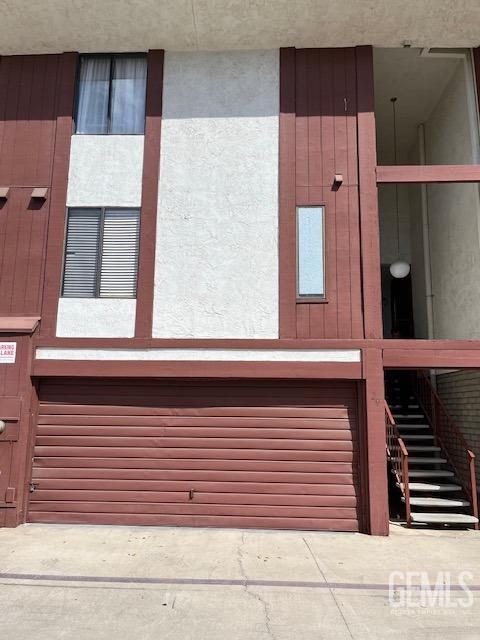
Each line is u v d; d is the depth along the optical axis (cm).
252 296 844
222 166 884
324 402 827
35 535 735
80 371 825
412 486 841
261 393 833
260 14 851
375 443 786
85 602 497
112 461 820
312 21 861
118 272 866
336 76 904
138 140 904
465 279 973
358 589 536
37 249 872
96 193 888
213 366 819
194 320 841
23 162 902
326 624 454
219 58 920
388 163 1372
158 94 911
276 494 803
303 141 886
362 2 827
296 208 866
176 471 815
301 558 640
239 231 863
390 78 1046
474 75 934
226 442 821
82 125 924
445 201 1080
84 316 848
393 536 753
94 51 938
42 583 545
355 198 864
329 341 816
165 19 864
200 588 535
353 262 847
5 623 450
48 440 828
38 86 927
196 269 855
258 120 896
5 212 886
